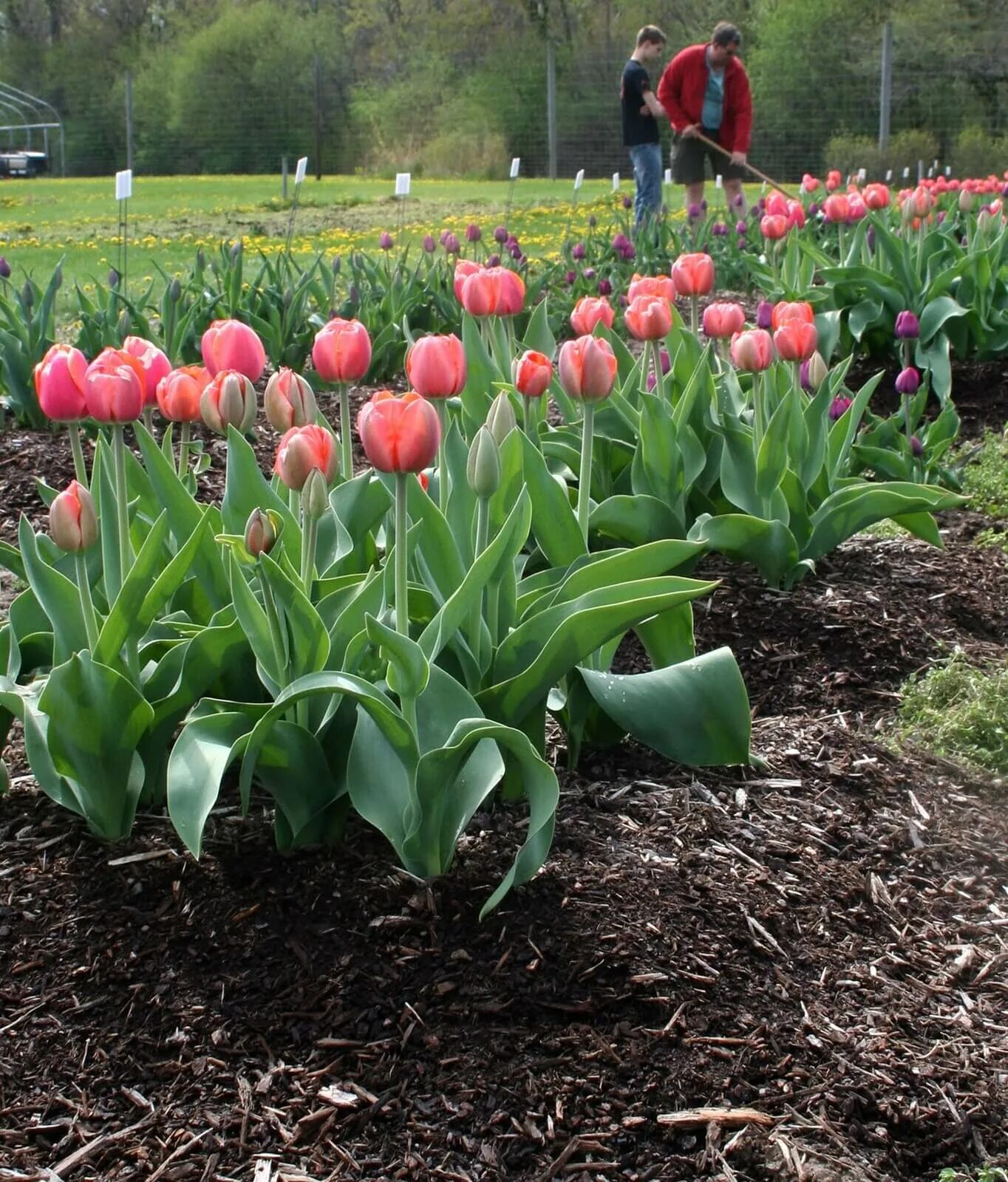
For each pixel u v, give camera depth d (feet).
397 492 7.55
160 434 19.57
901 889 9.04
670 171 38.14
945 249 23.29
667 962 7.87
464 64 115.85
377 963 7.70
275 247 42.06
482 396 12.68
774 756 10.42
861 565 14.52
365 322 23.54
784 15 83.76
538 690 8.52
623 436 14.42
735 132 36.65
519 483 9.46
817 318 21.31
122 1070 7.18
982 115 77.00
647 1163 6.74
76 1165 6.64
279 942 7.86
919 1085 7.34
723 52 35.63
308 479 8.27
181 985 7.62
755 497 13.58
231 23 113.91
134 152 106.73
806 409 14.87
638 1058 7.27
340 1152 6.73
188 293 23.75
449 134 101.04
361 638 8.13
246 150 104.78
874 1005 7.90
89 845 8.72
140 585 8.23
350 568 10.12
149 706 8.25
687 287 14.03
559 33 126.82
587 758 10.11
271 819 8.93
